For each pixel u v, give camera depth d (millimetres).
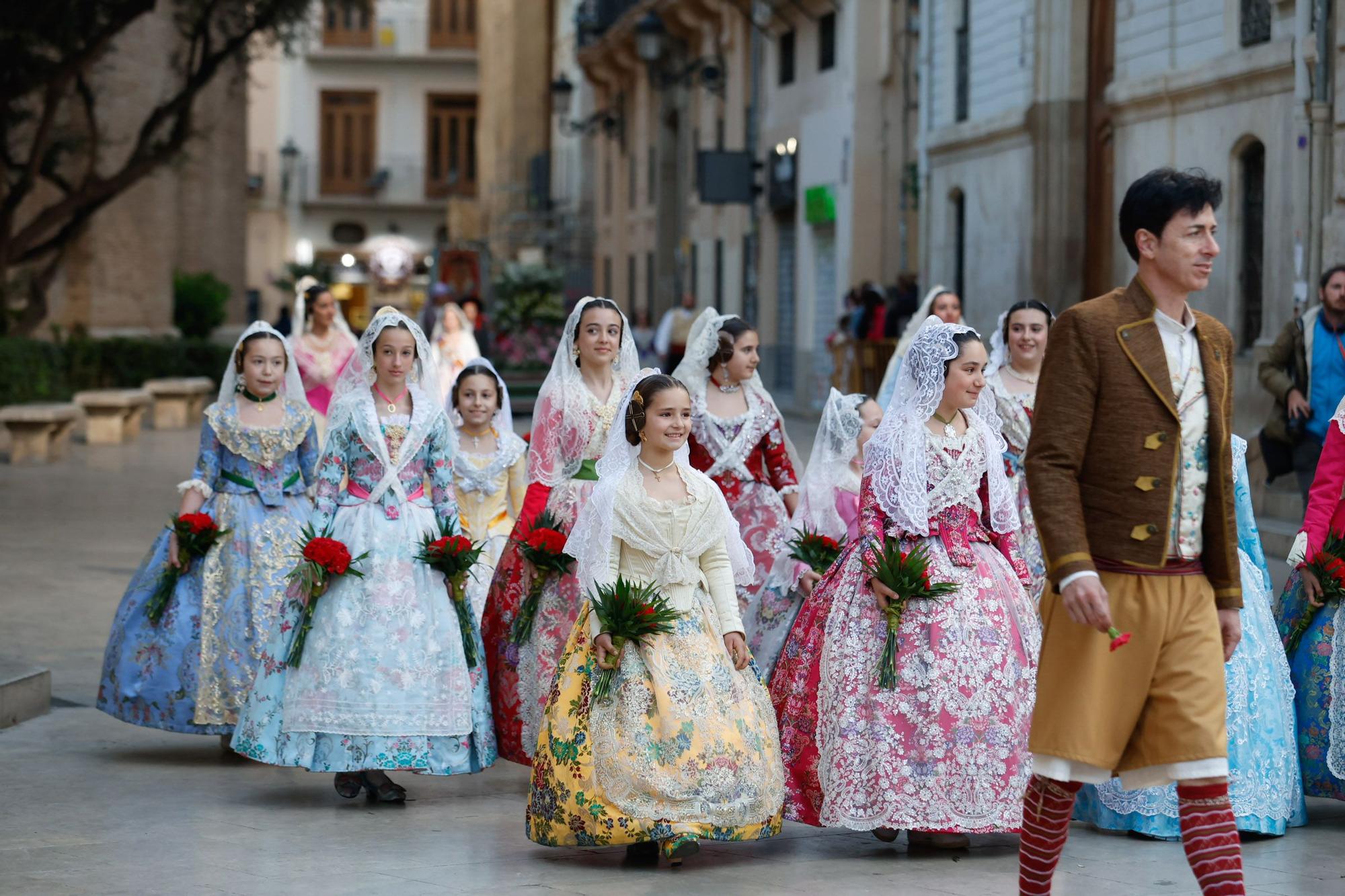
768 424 7762
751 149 32562
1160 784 4512
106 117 28922
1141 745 4461
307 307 11461
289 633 6531
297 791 6770
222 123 38625
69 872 5426
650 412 5805
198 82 24094
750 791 5605
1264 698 6062
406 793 6754
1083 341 4465
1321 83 13117
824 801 5871
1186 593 4445
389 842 5930
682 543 5801
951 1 22141
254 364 7449
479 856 5746
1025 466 4504
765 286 32281
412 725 6406
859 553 6039
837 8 27406
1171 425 4418
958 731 5770
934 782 5758
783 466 7801
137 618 7293
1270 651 6172
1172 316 4523
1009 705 5828
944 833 5910
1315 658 6348
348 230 61281
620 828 5504
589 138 50281
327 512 6695
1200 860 4344
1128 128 16953
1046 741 4465
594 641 5699
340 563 6387
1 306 24219
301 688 6430
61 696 8430
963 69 22062
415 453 6723
